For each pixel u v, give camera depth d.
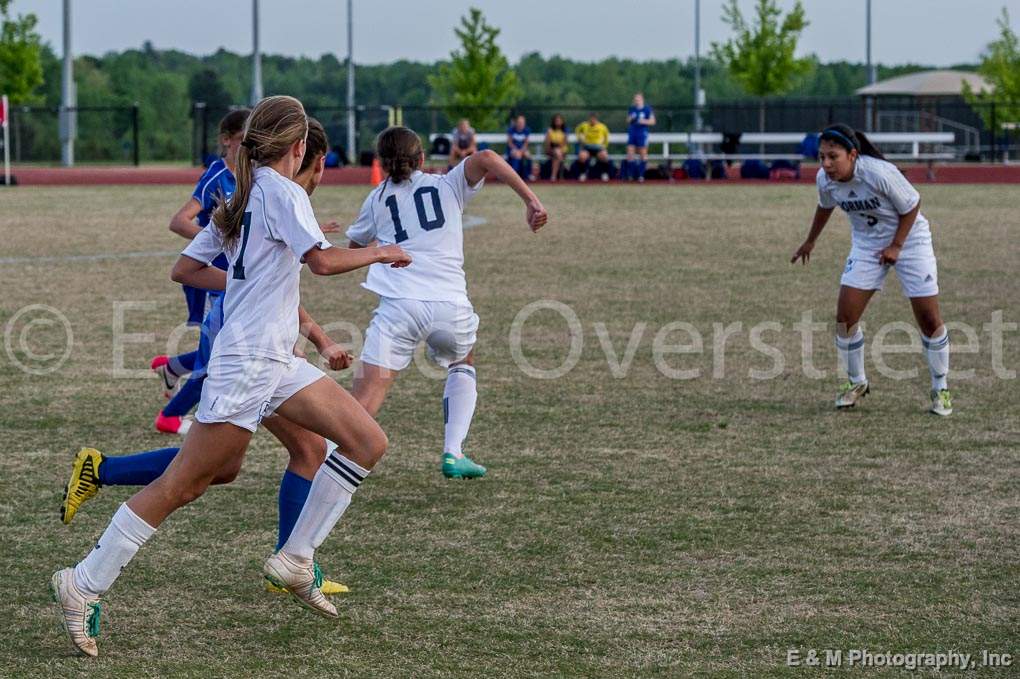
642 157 76.81
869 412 18.61
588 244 40.81
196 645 10.23
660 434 17.27
